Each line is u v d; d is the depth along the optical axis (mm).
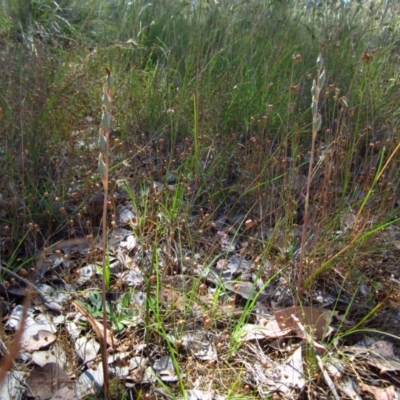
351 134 2781
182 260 2025
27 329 1722
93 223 2334
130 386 1558
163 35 4219
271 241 1986
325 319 1804
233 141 2785
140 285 1973
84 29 4691
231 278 2057
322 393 1576
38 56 3467
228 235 2312
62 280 1926
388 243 2193
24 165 2428
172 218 2184
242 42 3758
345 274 2033
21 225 2172
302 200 2527
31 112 2645
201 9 4258
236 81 3322
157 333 1730
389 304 1947
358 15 4348
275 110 2992
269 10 4219
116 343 1693
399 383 1635
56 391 1515
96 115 3088
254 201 2443
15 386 1519
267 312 1900
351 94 3041
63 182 2293
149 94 3164
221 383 1598
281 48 3611
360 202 2328
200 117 2967
